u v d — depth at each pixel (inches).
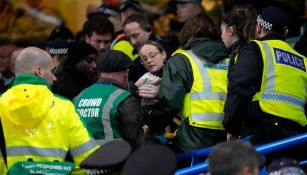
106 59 629.9
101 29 783.1
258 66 618.5
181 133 649.6
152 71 701.3
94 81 722.8
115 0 1003.3
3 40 1050.1
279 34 636.7
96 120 621.0
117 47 797.9
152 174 429.1
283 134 618.5
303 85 635.5
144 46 703.7
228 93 614.9
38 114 557.6
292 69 629.0
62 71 722.8
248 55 617.9
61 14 1063.6
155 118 644.7
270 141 618.5
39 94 559.2
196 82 644.1
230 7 948.6
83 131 568.1
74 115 568.4
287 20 637.9
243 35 654.5
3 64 871.7
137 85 676.1
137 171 429.4
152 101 657.6
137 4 902.4
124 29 794.8
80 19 1057.5
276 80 621.0
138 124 617.3
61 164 560.1
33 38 1052.5
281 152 612.7
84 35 794.8
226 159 419.8
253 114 620.4
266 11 637.9
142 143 614.2
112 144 466.9
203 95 643.5
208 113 643.5
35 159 560.7
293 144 590.9
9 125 562.9
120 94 622.2
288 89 623.8
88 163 458.6
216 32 656.4
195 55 648.4
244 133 630.5
